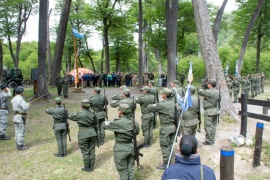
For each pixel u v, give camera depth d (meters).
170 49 21.39
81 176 6.59
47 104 16.41
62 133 7.82
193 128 7.70
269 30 28.86
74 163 7.36
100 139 8.87
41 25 17.45
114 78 29.98
